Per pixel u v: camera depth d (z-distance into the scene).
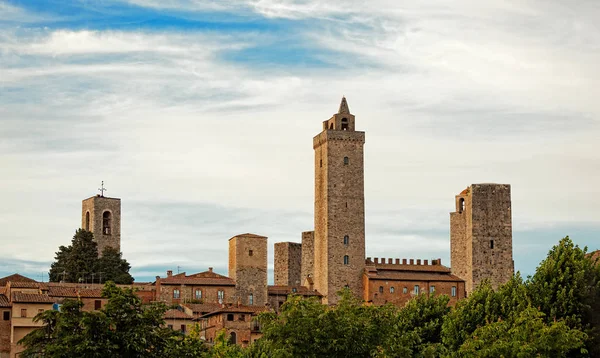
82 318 130.62
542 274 165.25
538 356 144.88
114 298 134.62
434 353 154.25
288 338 142.75
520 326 150.75
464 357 151.25
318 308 147.62
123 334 130.88
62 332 131.88
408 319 192.88
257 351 181.25
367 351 143.62
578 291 160.50
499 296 173.38
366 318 147.88
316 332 142.62
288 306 148.38
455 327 172.12
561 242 169.75
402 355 144.00
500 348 146.38
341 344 142.12
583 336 150.88
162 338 134.88
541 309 162.12
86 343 128.00
